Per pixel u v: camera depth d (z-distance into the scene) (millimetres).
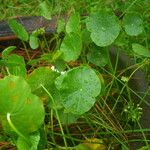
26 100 195
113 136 267
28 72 307
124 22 263
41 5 316
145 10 417
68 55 246
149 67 348
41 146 224
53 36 338
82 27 317
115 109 293
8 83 191
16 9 457
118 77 302
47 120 276
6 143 254
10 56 245
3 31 345
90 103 214
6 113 198
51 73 222
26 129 204
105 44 242
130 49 371
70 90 216
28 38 311
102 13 247
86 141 258
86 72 217
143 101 275
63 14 374
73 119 239
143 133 251
